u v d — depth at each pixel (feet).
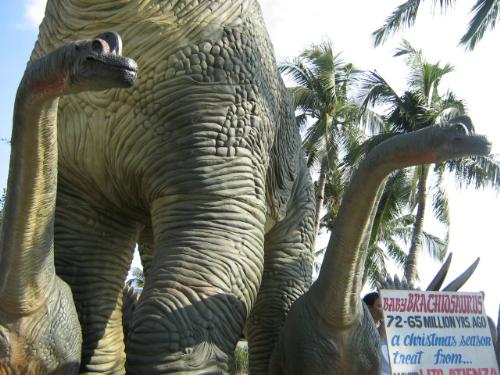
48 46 9.93
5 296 7.58
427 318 11.31
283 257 13.39
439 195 72.59
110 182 9.96
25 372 7.93
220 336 8.70
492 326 14.44
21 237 7.30
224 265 8.95
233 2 10.20
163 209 9.34
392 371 10.82
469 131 8.76
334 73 78.28
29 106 6.74
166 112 9.36
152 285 8.79
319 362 10.68
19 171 7.05
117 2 9.45
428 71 67.41
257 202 9.66
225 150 9.46
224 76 9.66
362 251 9.98
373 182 9.40
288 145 11.98
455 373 11.23
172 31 9.50
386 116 72.54
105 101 9.43
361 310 10.93
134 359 8.38
